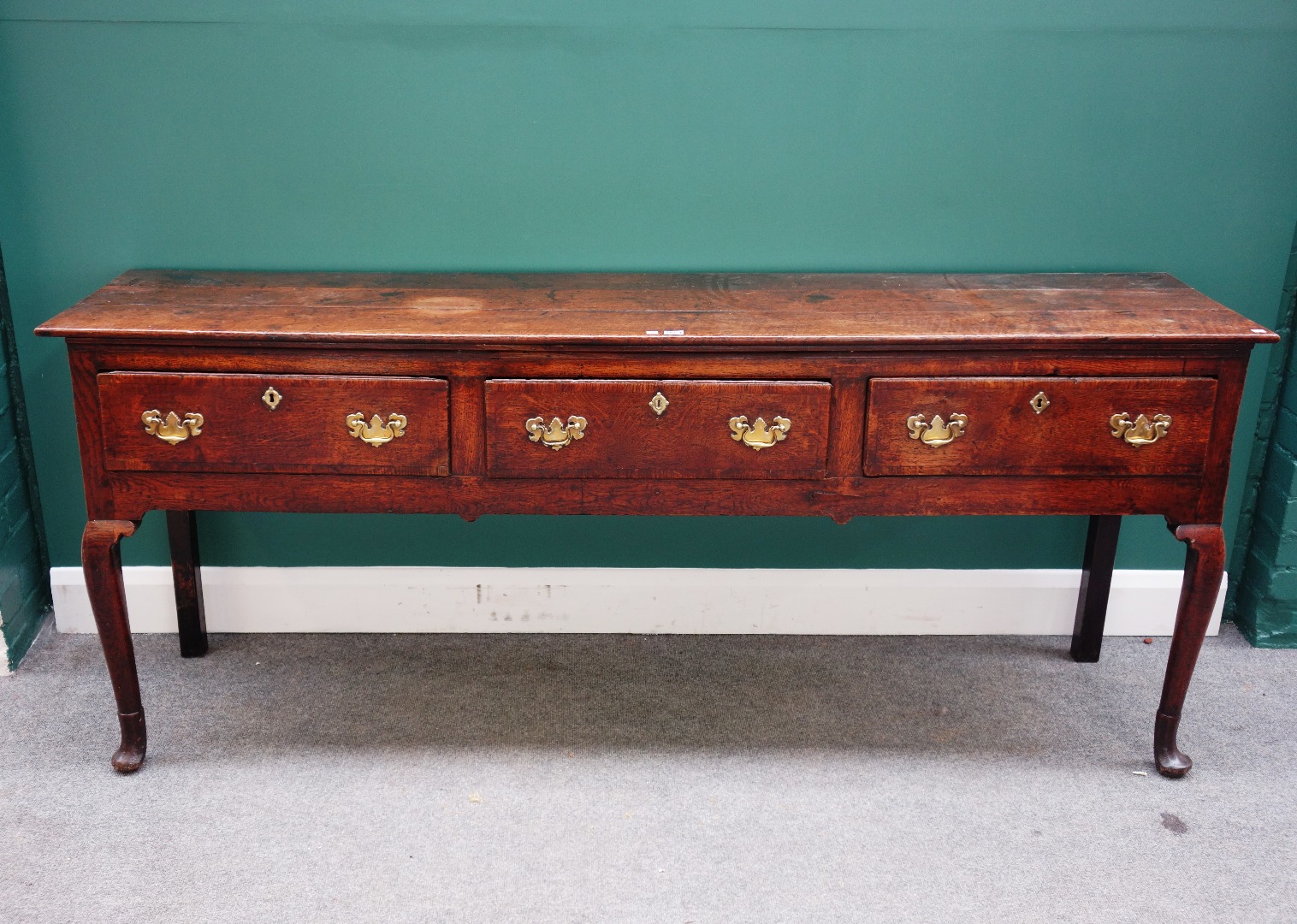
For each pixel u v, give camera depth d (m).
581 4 2.58
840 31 2.60
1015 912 2.13
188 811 2.36
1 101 2.61
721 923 2.10
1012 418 2.25
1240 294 2.81
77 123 2.63
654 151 2.69
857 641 3.00
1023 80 2.65
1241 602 3.04
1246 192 2.74
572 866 2.23
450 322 2.28
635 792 2.44
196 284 2.57
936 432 2.25
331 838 2.30
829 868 2.23
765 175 2.71
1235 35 2.62
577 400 2.23
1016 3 2.59
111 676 2.41
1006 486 2.30
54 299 2.76
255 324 2.24
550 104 2.65
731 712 2.71
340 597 2.98
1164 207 2.75
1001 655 2.95
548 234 2.75
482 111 2.65
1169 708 2.48
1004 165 2.71
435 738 2.60
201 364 2.22
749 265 2.78
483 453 2.27
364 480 2.29
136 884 2.17
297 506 2.31
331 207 2.72
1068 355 2.22
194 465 2.28
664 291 2.56
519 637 3.00
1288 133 2.69
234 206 2.71
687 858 2.26
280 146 2.67
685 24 2.59
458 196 2.71
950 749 2.59
